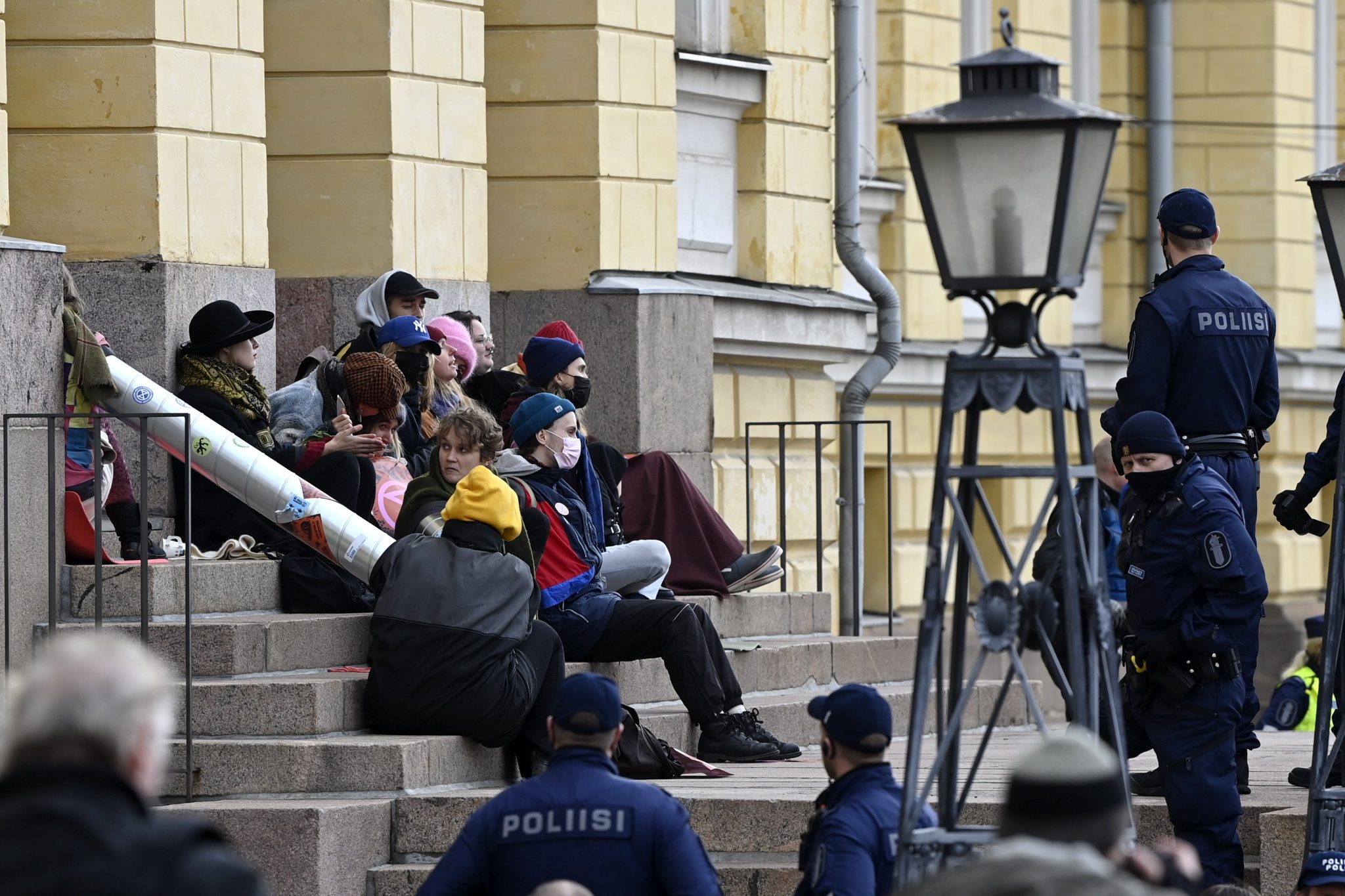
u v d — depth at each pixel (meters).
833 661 32.91
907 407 55.41
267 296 31.92
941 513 16.94
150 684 10.90
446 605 23.64
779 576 33.34
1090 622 17.02
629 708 25.23
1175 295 23.48
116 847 10.63
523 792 17.64
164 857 10.71
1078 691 16.75
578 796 17.53
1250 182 66.94
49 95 30.39
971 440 17.34
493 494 24.08
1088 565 17.19
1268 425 24.17
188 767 22.80
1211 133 67.19
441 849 22.62
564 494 27.08
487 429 25.39
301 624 25.08
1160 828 22.50
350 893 22.09
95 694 10.74
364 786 22.86
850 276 53.78
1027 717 34.78
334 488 27.25
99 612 24.03
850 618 43.81
